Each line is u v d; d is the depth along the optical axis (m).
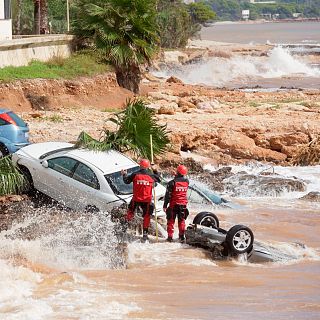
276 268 27.59
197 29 169.88
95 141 34.66
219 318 20.53
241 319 20.50
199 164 45.44
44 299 21.73
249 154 50.62
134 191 29.70
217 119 57.81
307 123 54.94
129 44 73.56
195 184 38.06
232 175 43.72
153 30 74.44
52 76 64.69
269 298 23.05
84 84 66.75
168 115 60.69
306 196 40.22
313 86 110.12
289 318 20.69
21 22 114.38
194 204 36.31
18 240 28.22
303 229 34.00
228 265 27.89
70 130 51.22
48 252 27.31
